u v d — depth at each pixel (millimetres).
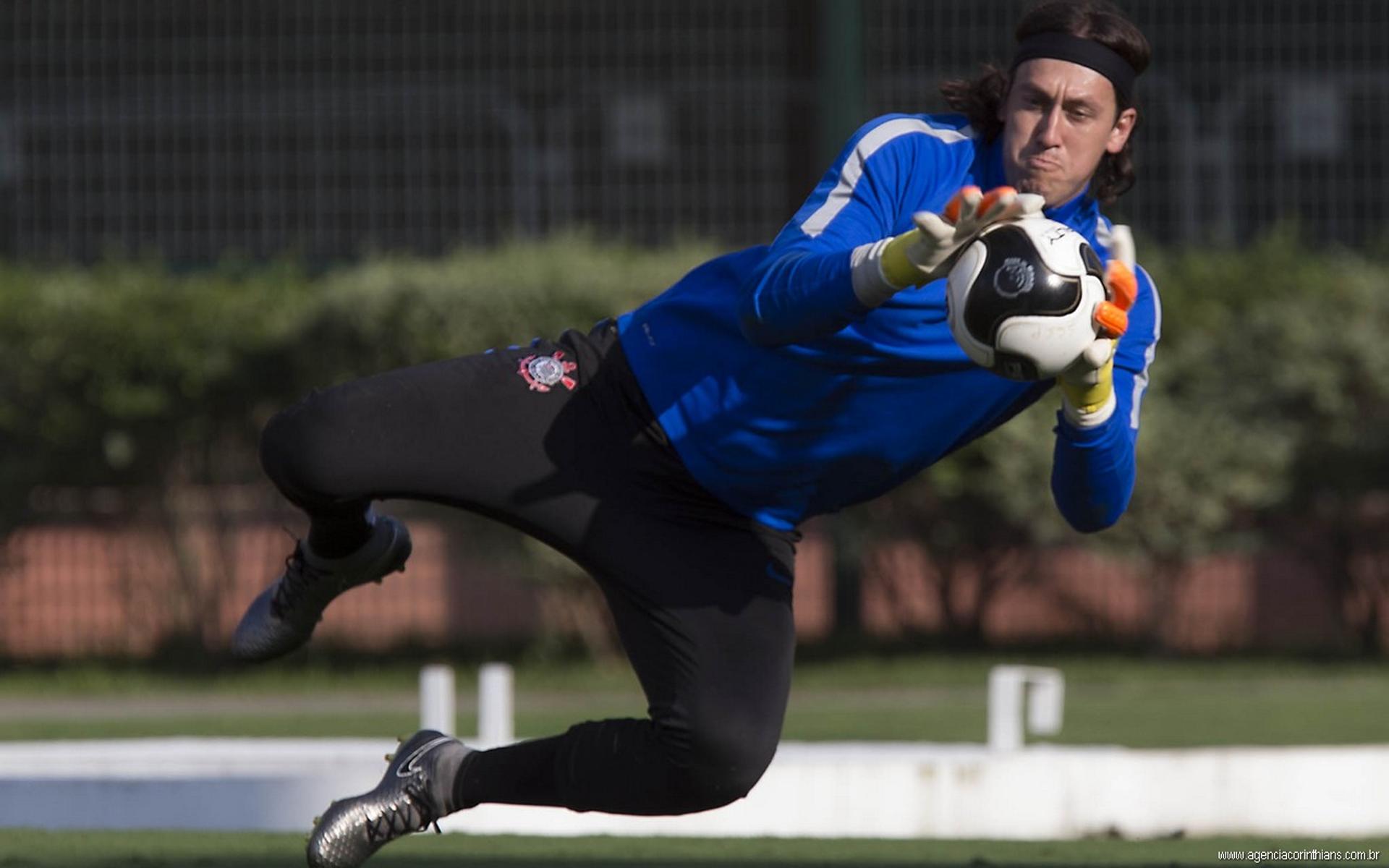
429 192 72312
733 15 72062
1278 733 42125
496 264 57875
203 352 58750
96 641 64312
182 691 55656
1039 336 12578
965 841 23312
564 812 24031
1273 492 59531
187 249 72062
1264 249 64375
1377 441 60781
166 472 60250
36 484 59312
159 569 62469
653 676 13953
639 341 14211
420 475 13914
